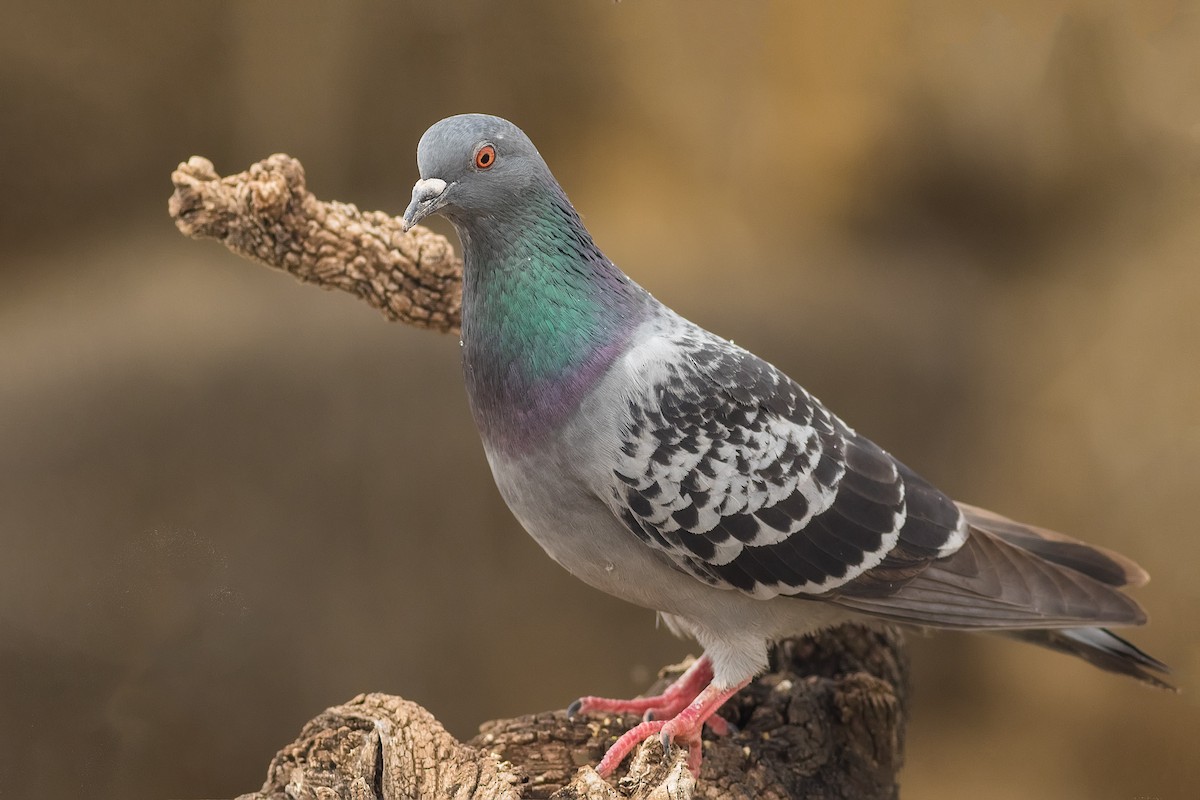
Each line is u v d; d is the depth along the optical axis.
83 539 11.66
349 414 12.56
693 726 5.22
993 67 14.20
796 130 15.45
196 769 10.91
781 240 15.55
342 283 6.06
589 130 15.91
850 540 5.25
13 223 14.49
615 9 15.27
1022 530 5.97
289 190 5.70
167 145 15.00
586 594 12.44
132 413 12.25
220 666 11.19
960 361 14.05
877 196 15.48
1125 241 13.59
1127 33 13.23
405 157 15.69
